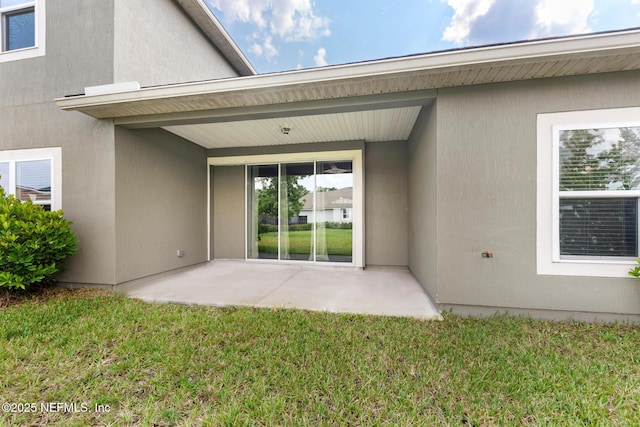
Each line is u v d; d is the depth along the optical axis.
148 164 5.52
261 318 3.53
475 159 3.64
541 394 2.11
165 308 3.93
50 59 5.11
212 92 3.85
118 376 2.37
